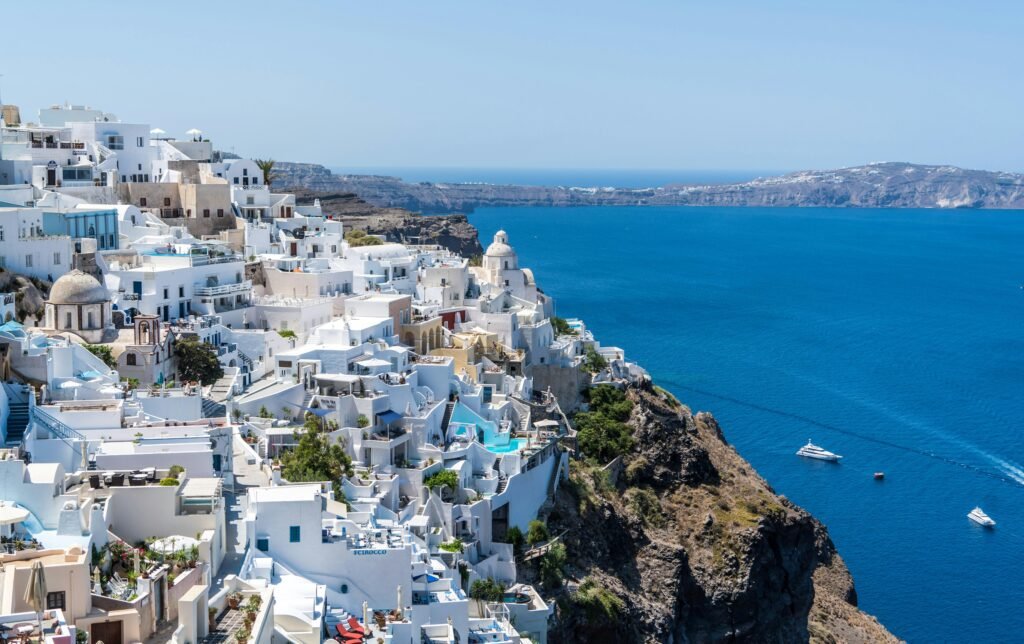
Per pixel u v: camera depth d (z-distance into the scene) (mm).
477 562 115875
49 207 157875
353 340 141375
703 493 163125
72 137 196500
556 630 118375
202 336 139250
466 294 186875
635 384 182625
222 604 75438
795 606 161250
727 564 153750
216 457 98312
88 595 67062
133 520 81250
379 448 121000
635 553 145875
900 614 175375
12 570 65500
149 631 69250
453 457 125750
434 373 140625
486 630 99688
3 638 59594
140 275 144750
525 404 150375
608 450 159000
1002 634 170750
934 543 199125
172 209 189625
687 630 147875
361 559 90312
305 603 82000
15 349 103500
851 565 189500
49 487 77438
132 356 119875
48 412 97250
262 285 167625
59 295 124125
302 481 104812
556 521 135375
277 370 134250
